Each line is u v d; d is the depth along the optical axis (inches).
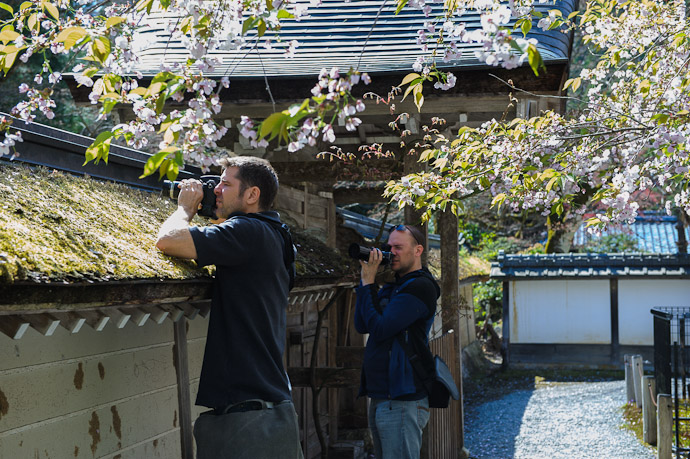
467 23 244.5
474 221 913.5
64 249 95.3
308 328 288.4
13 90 495.8
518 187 179.9
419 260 167.0
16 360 108.2
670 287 646.5
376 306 158.4
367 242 331.3
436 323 459.8
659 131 158.6
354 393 322.7
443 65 201.8
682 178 178.9
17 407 108.0
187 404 160.7
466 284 636.1
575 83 188.7
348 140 243.6
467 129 184.1
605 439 364.5
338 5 267.9
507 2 150.2
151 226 131.6
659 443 281.6
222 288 107.8
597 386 548.7
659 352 332.2
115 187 144.6
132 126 96.9
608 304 654.5
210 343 107.3
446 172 202.2
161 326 153.4
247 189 114.6
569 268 656.4
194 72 101.7
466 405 484.1
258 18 98.6
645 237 850.8
